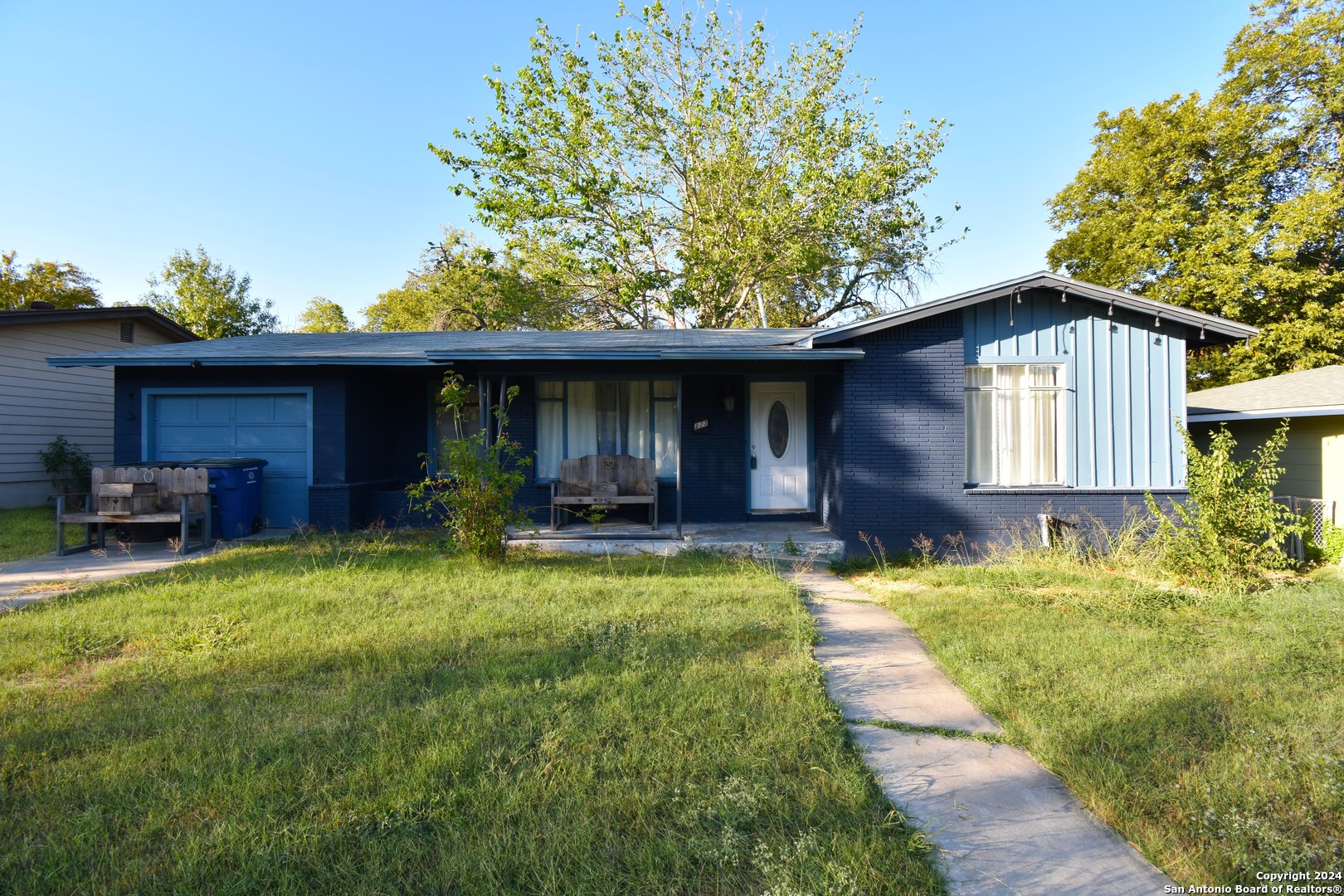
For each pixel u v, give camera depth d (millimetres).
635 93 21688
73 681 4441
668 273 23109
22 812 2938
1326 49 20312
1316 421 11391
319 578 7320
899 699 4453
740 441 11781
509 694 4102
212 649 4961
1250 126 20750
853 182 21359
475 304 25609
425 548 9398
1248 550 7555
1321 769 3303
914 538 9430
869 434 9508
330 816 2881
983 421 9656
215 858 2615
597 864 2609
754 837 2799
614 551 9484
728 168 21266
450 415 12594
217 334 33250
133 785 3115
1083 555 8961
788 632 5523
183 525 9062
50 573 7859
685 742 3555
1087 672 4695
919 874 2607
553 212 21000
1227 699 4219
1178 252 21422
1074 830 2992
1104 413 9531
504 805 2965
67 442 15320
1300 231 19219
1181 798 3133
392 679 4387
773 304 25859
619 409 12008
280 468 11367
